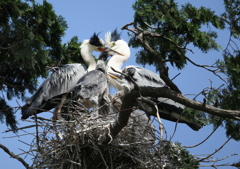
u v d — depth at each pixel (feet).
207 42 39.78
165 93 34.96
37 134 34.76
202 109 34.53
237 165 36.40
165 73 35.70
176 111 47.67
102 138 35.17
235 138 39.47
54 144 35.76
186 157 35.81
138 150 36.70
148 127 38.22
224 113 34.12
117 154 36.52
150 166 36.29
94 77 43.11
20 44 48.03
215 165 36.55
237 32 39.01
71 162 34.88
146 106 45.62
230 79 37.63
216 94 37.45
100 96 43.65
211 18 39.37
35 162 35.58
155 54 38.81
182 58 45.03
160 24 39.99
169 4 39.96
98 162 36.68
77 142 35.27
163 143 35.94
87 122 35.73
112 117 39.93
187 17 39.42
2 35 48.29
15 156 36.40
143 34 40.29
